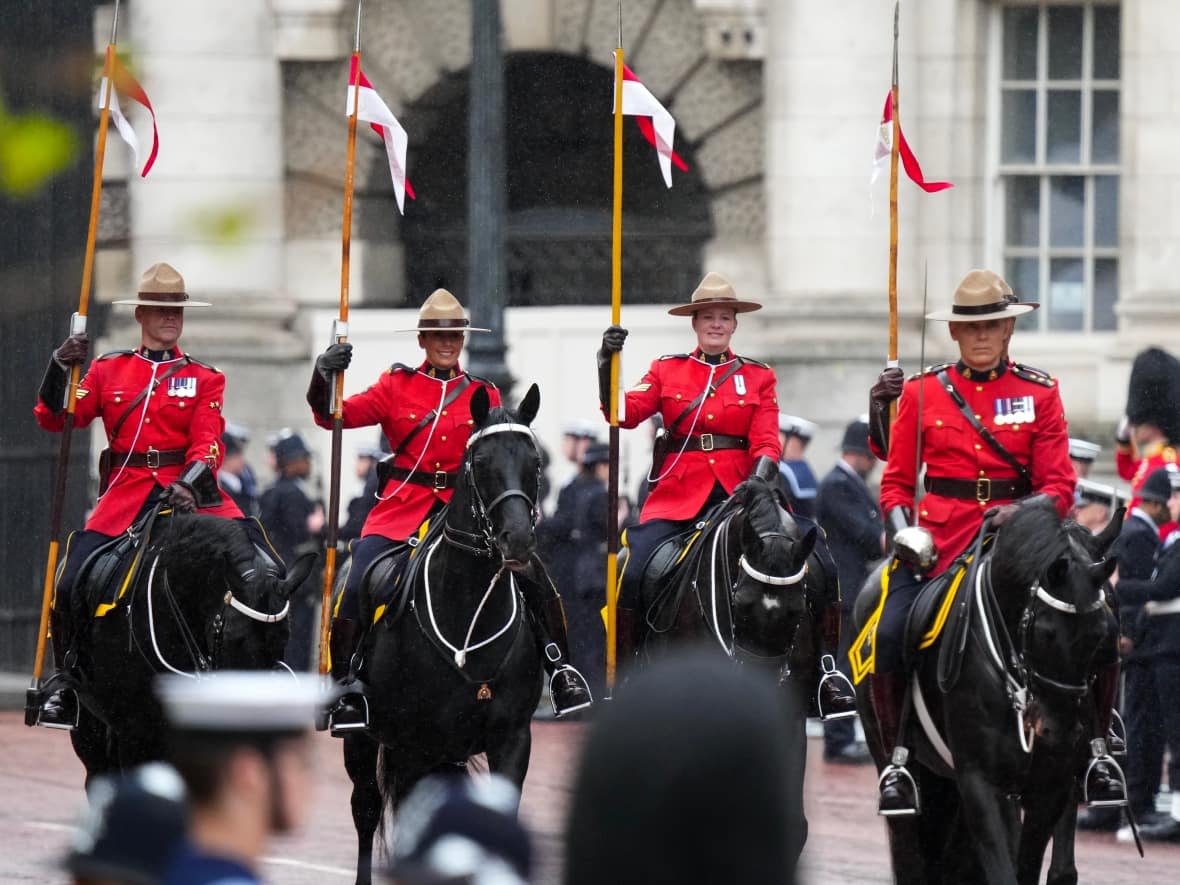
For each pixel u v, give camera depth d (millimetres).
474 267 61719
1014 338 76625
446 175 80062
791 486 60719
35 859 41688
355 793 36875
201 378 38344
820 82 76312
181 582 34250
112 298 72312
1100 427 75000
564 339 77312
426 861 10469
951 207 76500
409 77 78938
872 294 76062
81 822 13258
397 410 36938
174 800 12484
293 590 33906
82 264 55719
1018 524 28766
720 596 33062
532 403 33594
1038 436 32844
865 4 76000
